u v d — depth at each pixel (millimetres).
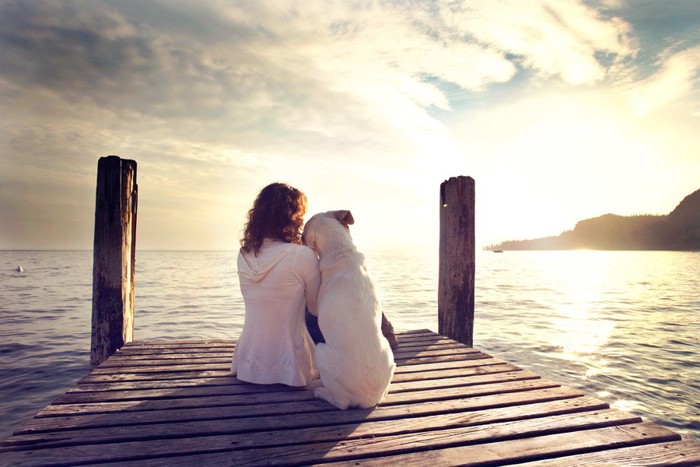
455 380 3635
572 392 3314
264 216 3391
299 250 3238
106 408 2938
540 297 18594
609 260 78375
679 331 10750
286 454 2299
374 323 2959
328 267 3076
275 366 3408
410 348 4836
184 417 2783
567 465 2201
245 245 3455
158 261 69750
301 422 2719
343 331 2895
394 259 83625
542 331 10688
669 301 17047
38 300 15703
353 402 2924
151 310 13492
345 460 2246
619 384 6598
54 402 3057
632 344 9242
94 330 4758
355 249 3127
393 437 2514
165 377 3676
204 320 11664
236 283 24469
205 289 20578
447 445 2432
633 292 20969
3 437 4766
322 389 3096
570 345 9141
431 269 43562
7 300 15641
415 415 2865
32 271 36031
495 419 2783
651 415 5457
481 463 2217
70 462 2176
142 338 9359
